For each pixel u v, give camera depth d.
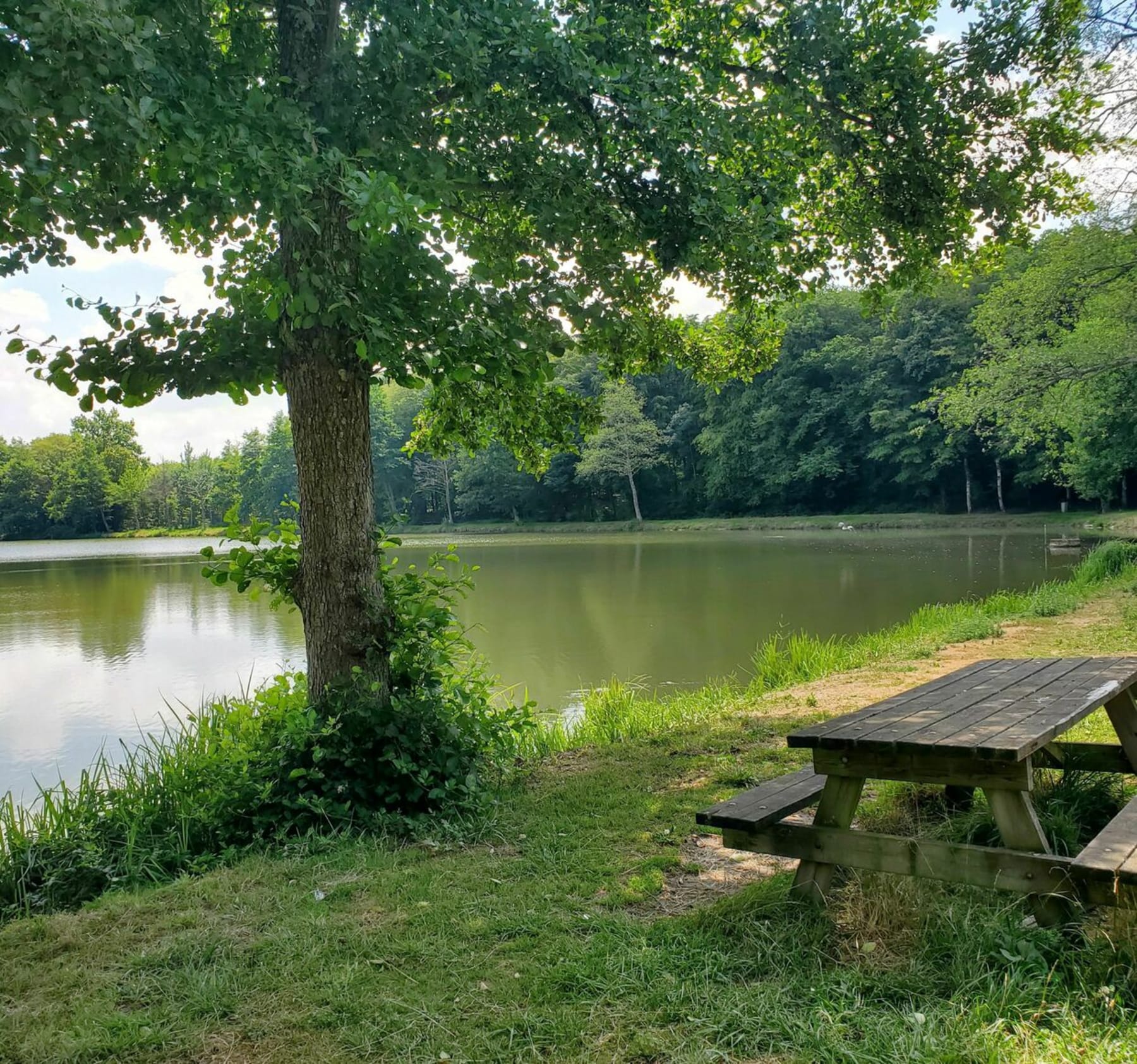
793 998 2.33
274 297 4.04
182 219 4.75
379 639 4.83
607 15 5.61
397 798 4.39
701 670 10.66
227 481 89.62
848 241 7.96
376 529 4.96
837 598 16.33
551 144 5.36
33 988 2.71
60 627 15.47
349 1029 2.35
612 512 63.56
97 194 4.46
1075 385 18.61
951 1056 1.96
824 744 2.66
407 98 4.55
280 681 5.45
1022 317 19.03
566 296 5.00
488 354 4.50
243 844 4.25
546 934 2.87
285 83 4.44
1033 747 2.41
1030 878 2.41
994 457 43.97
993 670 3.83
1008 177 7.12
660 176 5.48
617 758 5.61
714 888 3.26
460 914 3.08
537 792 4.86
